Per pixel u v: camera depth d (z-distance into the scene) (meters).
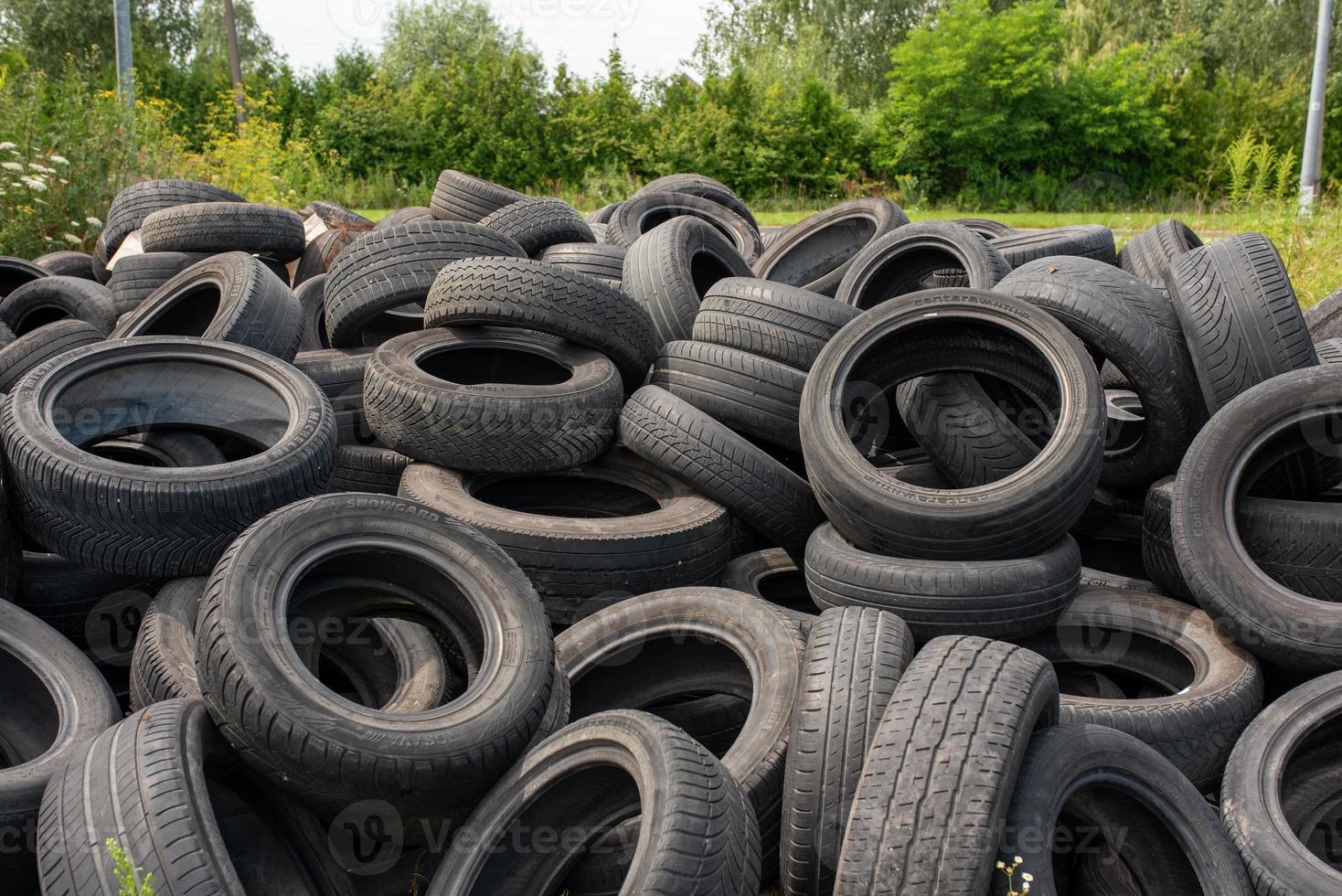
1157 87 36.25
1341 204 18.89
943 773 3.15
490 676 3.93
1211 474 4.99
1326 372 4.91
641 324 6.55
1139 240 8.46
